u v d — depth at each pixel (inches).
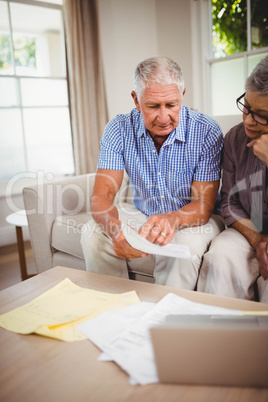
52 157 136.6
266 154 47.1
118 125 63.0
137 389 24.0
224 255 47.3
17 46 123.7
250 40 123.6
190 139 58.1
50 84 133.3
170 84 50.5
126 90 151.6
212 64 138.3
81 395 23.8
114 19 142.7
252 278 48.1
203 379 23.7
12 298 39.6
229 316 25.4
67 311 34.9
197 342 22.8
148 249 38.5
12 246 122.0
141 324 31.1
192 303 34.3
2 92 122.2
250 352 22.4
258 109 44.3
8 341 30.8
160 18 152.6
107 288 40.7
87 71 130.3
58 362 27.5
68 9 123.6
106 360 27.2
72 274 46.1
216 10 132.7
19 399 23.8
